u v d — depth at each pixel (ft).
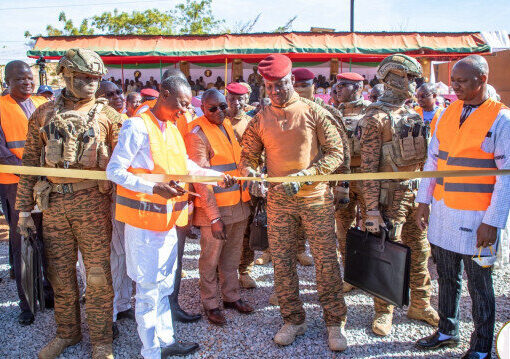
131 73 47.91
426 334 10.59
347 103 14.05
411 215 10.85
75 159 8.80
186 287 13.85
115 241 11.24
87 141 8.84
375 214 10.13
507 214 8.18
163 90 8.74
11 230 11.93
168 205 8.86
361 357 9.66
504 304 12.06
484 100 8.64
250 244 11.87
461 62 8.43
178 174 9.18
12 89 12.49
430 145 9.83
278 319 11.61
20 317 11.44
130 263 8.90
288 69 9.63
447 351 9.80
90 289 9.32
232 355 9.84
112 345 10.16
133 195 8.63
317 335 10.71
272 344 10.30
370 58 46.88
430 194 9.73
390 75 10.40
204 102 11.16
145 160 8.71
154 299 8.99
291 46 43.60
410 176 8.59
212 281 11.39
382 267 9.83
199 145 11.10
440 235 9.24
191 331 11.00
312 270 15.23
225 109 11.28
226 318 11.68
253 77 47.03
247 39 44.27
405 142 10.13
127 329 11.23
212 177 9.12
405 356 9.64
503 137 8.18
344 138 10.95
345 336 10.03
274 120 9.99
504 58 58.39
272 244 10.44
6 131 12.06
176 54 43.19
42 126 9.01
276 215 10.32
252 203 12.61
